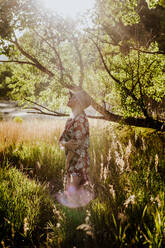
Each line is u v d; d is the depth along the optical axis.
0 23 4.18
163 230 1.94
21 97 6.16
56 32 5.05
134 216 2.29
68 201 3.19
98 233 2.19
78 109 2.92
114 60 5.86
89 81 5.89
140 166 3.30
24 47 5.63
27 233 2.43
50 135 6.49
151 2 5.05
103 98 5.79
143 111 5.46
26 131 6.84
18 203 2.63
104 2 5.05
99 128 6.14
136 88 5.50
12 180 3.49
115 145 3.23
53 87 5.46
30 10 4.32
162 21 8.82
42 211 2.86
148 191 2.62
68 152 2.98
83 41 5.57
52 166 4.39
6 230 2.38
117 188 2.91
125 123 5.64
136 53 5.91
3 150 5.15
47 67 5.68
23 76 6.25
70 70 5.61
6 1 4.07
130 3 5.00
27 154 4.93
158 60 5.39
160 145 4.39
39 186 3.47
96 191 3.39
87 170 3.02
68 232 2.31
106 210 2.46
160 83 5.40
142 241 2.08
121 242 2.00
